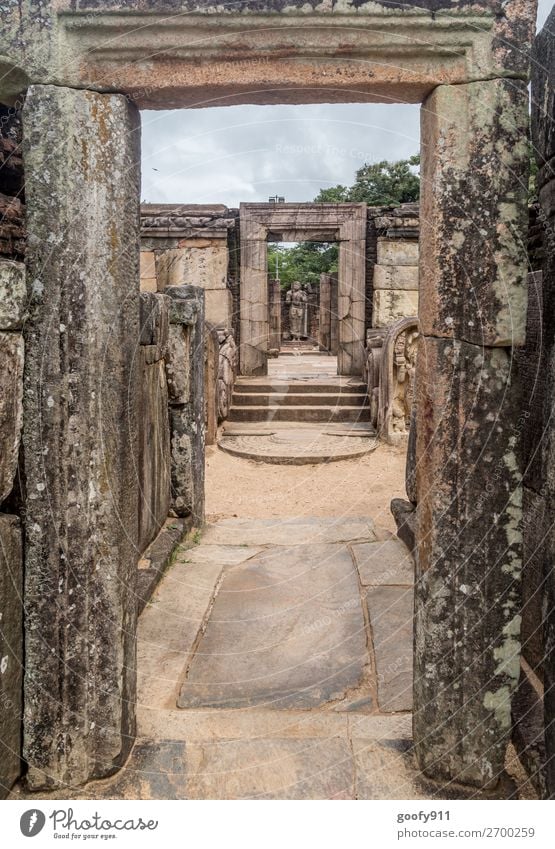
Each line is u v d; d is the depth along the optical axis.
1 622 2.01
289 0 1.99
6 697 2.06
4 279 1.93
